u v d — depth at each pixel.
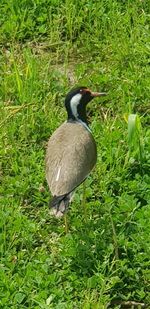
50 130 14.59
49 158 12.55
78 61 16.28
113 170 13.69
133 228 12.65
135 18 16.62
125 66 15.84
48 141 13.59
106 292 11.85
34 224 12.85
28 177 13.69
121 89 15.23
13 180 13.66
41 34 16.77
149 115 14.84
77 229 12.81
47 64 15.91
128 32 16.53
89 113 15.03
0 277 11.93
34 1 17.09
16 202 13.34
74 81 15.77
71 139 12.72
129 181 13.48
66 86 15.43
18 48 16.44
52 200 11.95
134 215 12.84
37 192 13.46
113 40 16.25
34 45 16.59
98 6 16.95
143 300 11.84
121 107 14.95
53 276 11.95
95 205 13.14
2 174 13.93
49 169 12.41
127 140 14.11
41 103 15.09
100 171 13.66
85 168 12.45
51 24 16.77
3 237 12.56
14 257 12.40
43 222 13.02
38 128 14.60
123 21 16.66
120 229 12.70
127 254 12.29
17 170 13.86
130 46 16.09
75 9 16.86
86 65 15.94
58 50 16.36
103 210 13.08
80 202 13.24
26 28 16.80
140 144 13.80
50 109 14.89
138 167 13.80
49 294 11.75
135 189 13.35
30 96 15.12
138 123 13.79
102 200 13.36
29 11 17.00
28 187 13.55
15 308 11.53
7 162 14.05
